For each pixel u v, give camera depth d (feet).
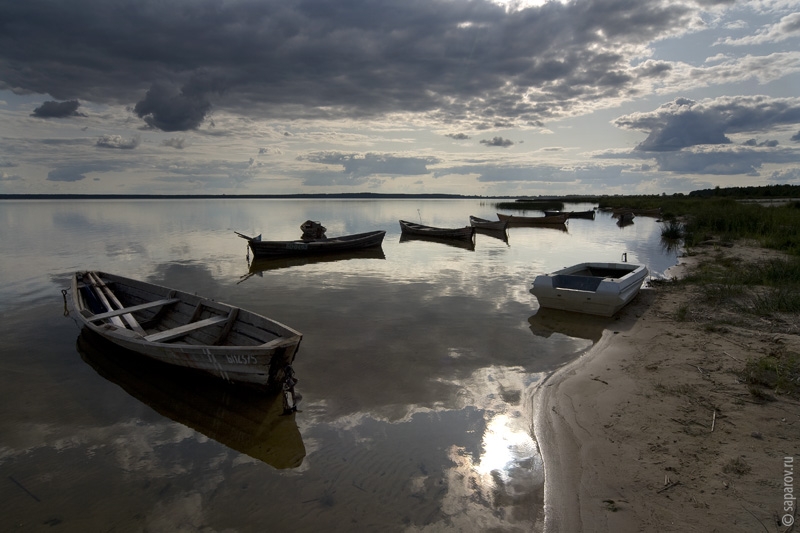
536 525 13.79
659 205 189.16
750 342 26.22
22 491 16.15
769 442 15.90
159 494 15.93
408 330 33.50
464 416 20.65
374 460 17.47
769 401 18.86
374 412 21.16
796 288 35.83
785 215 85.66
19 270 60.59
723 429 17.08
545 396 22.15
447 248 85.97
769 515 12.42
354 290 47.70
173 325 34.04
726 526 12.29
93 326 28.63
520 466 16.83
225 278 55.47
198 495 15.84
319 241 77.97
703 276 45.75
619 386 22.18
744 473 14.30
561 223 134.31
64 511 15.12
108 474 17.12
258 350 21.42
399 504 15.01
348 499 15.35
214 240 99.35
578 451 17.15
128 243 92.48
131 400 23.35
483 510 14.57
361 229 134.51
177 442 19.38
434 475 16.48
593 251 79.00
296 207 348.79
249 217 197.67
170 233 115.75
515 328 33.86
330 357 28.02
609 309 35.40
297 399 22.52
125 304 41.19
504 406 21.52
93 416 21.70
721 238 76.74
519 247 86.38
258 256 71.26
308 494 15.69
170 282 52.90
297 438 19.19
